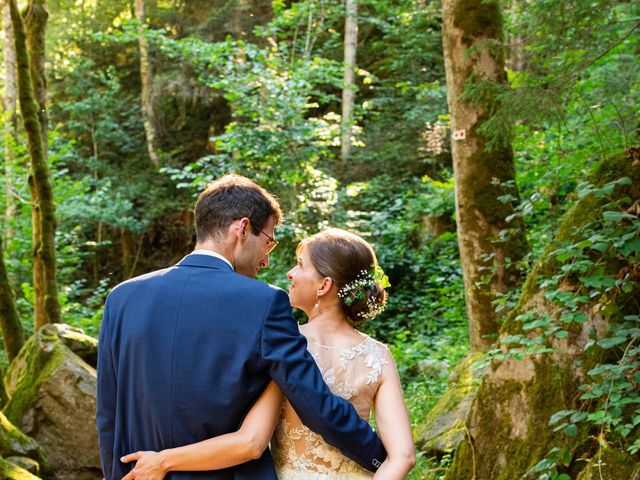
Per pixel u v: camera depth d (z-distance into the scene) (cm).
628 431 313
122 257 1928
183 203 1806
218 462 200
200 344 203
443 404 566
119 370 209
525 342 366
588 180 389
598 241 364
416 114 1633
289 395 204
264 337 203
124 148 1905
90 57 2008
